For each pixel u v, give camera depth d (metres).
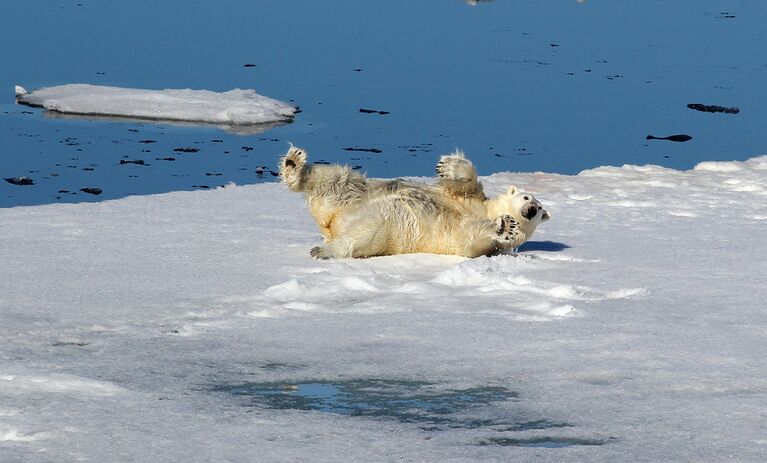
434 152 84.19
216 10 151.38
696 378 21.03
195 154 80.88
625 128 93.69
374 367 22.09
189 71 114.38
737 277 31.59
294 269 32.03
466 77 114.19
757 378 20.97
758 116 98.81
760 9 159.62
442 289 29.53
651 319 26.25
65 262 32.84
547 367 22.02
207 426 18.16
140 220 40.41
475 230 33.38
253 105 96.19
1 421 17.95
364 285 29.75
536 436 17.83
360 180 34.12
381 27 142.25
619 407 19.30
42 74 109.94
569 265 33.47
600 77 115.06
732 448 16.95
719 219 43.31
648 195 49.53
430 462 16.45
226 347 23.61
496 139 89.25
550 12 155.88
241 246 35.53
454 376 21.48
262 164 78.31
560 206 45.94
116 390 20.09
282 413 19.09
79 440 17.17
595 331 24.98
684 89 109.62
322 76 113.94
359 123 94.00
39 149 80.62
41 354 22.75
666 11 157.12
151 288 29.48
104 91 99.19
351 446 17.25
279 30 138.75
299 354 23.06
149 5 153.25
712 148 86.81
